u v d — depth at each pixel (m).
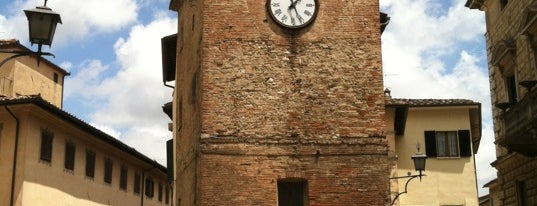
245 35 20.92
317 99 20.59
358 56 21.02
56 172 31.98
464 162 34.41
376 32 21.25
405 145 34.59
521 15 28.58
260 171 19.89
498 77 32.28
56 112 30.75
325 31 21.14
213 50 20.75
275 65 20.77
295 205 20.17
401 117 31.27
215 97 20.39
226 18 21.02
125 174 41.16
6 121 30.03
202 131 20.09
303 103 20.53
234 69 20.64
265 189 19.78
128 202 41.25
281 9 21.17
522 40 28.59
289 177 19.91
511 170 30.92
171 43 29.52
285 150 20.09
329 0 21.42
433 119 35.03
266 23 21.06
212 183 19.66
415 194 33.75
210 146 19.94
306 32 21.09
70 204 33.19
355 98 20.69
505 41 30.09
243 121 20.27
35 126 30.27
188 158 22.94
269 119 20.33
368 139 20.38
